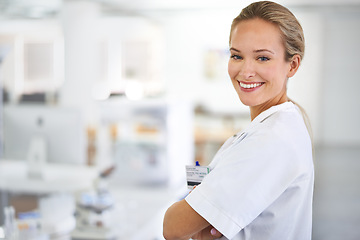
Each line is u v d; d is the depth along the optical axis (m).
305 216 1.07
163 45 10.08
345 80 9.32
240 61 1.08
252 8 1.07
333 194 5.75
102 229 1.93
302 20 9.18
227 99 9.78
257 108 1.17
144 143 3.63
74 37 7.58
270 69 1.05
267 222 1.05
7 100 10.67
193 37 9.87
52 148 2.79
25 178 2.93
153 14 9.73
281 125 1.04
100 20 10.32
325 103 9.45
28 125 2.80
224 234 1.00
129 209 2.47
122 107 3.84
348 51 9.22
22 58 11.70
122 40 10.31
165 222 1.08
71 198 2.36
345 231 4.41
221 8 9.28
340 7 8.70
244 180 0.99
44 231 2.04
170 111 3.68
